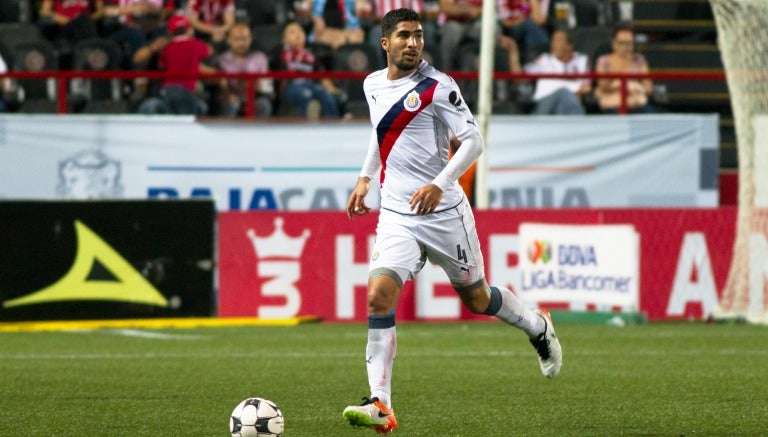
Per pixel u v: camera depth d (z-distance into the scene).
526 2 59.00
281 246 45.22
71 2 57.69
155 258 44.44
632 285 43.56
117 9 57.34
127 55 56.03
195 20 57.59
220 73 51.47
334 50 55.91
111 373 29.94
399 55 20.50
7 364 32.06
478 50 56.47
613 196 51.94
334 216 45.38
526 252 44.09
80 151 49.53
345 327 43.44
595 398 25.19
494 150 51.25
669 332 40.88
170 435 20.39
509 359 33.00
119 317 44.16
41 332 42.16
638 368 30.75
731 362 32.12
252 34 57.75
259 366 31.44
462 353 34.59
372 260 20.92
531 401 24.77
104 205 44.31
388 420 19.45
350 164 50.44
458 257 21.31
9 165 49.31
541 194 51.56
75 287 44.06
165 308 44.41
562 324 44.00
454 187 21.22
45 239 44.00
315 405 24.27
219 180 50.03
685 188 52.44
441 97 20.45
